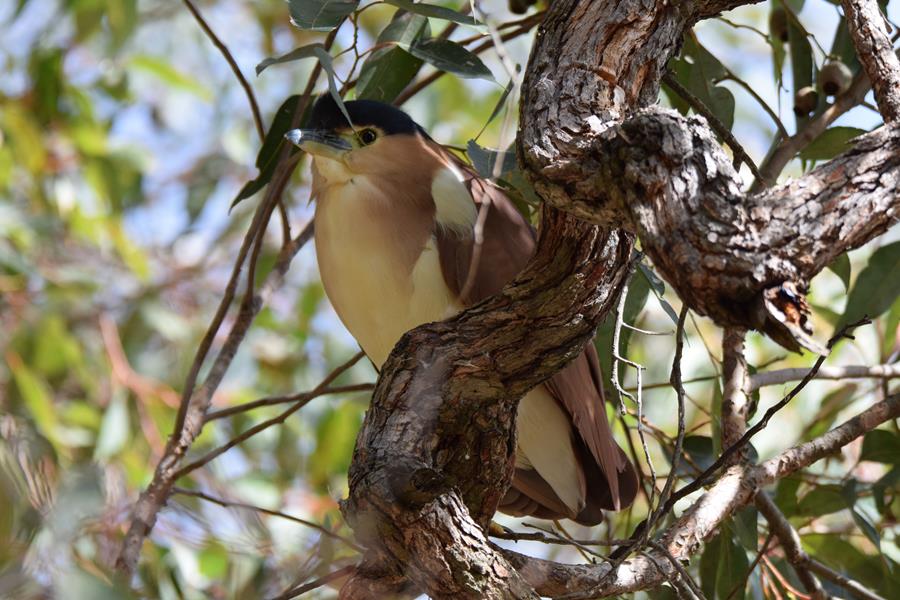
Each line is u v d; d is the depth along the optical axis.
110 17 10.15
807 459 6.11
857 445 8.33
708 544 6.91
